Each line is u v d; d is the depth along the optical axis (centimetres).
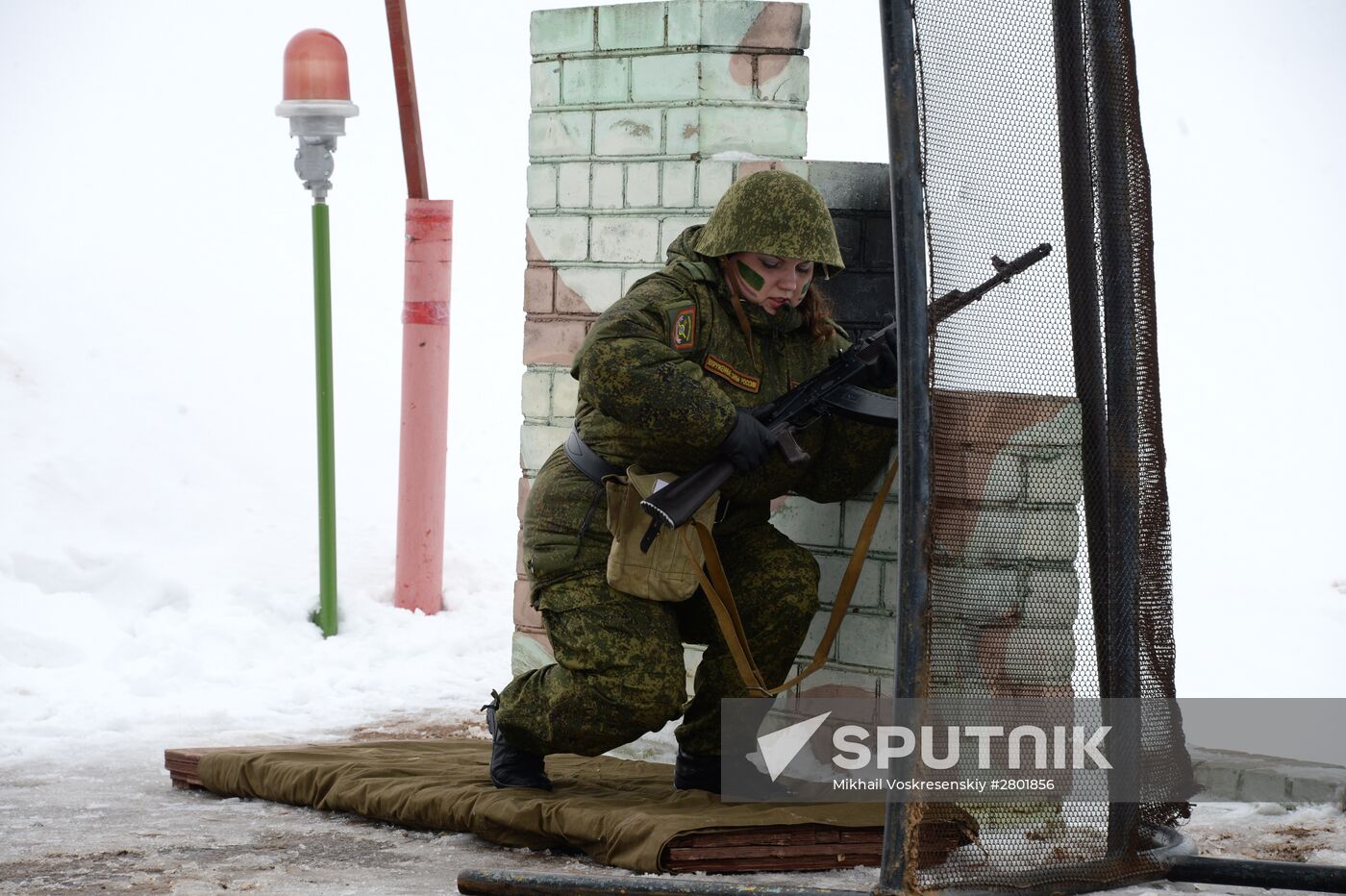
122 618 1154
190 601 1188
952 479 534
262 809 738
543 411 884
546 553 709
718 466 674
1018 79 568
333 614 1188
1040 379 575
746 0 820
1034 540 566
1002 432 561
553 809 663
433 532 1248
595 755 704
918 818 524
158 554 1312
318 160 1192
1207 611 1395
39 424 1452
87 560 1201
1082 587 582
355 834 689
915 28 525
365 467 1577
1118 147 601
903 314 524
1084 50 591
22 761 838
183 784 780
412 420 1241
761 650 722
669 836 617
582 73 860
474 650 1160
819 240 681
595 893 548
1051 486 574
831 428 730
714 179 823
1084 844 577
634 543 686
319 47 1202
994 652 554
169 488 1420
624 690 682
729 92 823
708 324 693
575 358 699
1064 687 575
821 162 788
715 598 684
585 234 865
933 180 529
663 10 829
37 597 1150
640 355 668
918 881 524
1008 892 545
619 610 691
